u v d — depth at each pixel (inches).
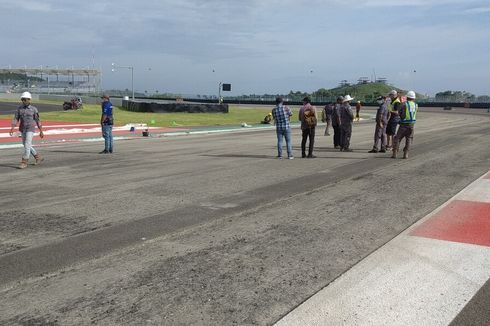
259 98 3973.9
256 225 258.8
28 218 273.7
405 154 546.3
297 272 188.9
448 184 376.2
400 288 172.9
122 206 303.9
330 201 317.4
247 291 170.6
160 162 521.0
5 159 552.7
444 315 152.0
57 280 181.2
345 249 217.2
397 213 283.1
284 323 146.6
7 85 4015.8
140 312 154.2
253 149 666.2
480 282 178.7
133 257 207.2
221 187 368.8
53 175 430.0
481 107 3193.9
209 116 1630.2
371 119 1744.6
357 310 155.4
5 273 188.2
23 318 150.2
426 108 3221.0
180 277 184.1
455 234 239.1
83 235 240.1
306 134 555.8
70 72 4227.4
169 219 271.4
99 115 1523.1
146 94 4261.8
